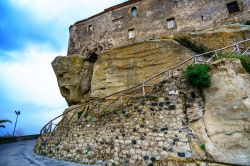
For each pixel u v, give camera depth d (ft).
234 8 60.70
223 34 42.75
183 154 22.25
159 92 26.68
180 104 24.49
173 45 46.24
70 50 85.71
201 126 22.38
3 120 71.51
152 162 23.75
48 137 40.50
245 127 19.61
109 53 53.26
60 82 62.34
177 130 23.59
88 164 28.81
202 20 63.93
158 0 74.02
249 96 20.20
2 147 60.08
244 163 18.85
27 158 36.17
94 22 84.02
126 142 26.76
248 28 40.96
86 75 60.80
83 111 46.70
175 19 68.39
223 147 20.34
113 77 49.83
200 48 43.83
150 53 48.03
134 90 45.16
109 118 30.04
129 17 76.79
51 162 31.17
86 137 31.60
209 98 22.71
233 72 21.63
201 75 23.24
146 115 26.48
